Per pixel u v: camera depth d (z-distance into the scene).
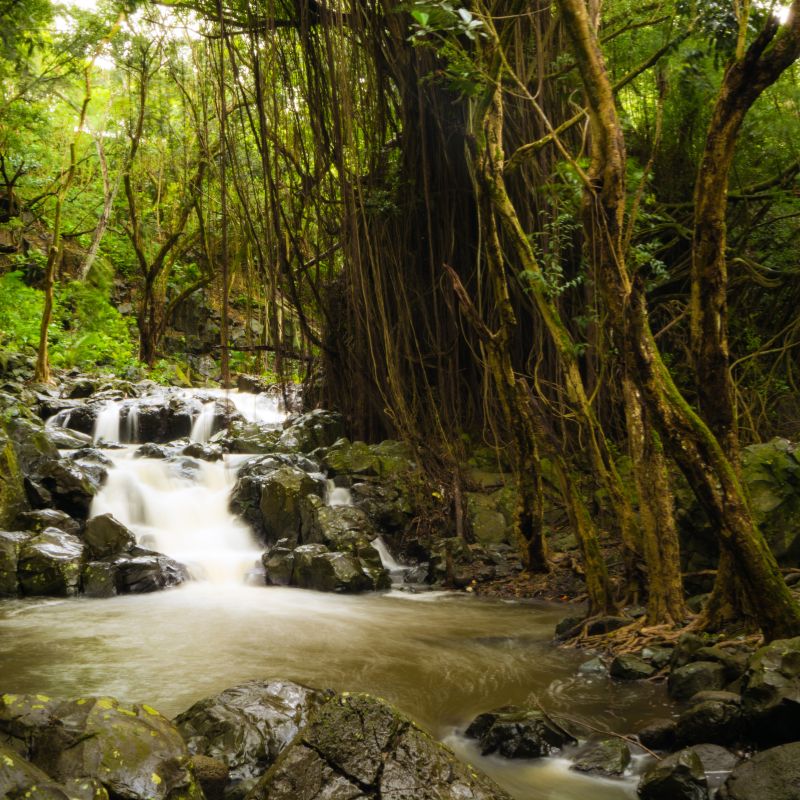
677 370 10.44
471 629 6.75
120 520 9.60
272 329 9.82
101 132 16.84
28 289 17.38
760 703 3.76
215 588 8.43
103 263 20.59
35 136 17.81
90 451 10.41
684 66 5.61
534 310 9.62
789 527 6.59
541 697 4.90
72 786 2.71
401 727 3.12
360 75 9.42
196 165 16.78
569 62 8.41
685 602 6.19
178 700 4.77
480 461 10.36
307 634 6.54
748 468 6.82
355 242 9.34
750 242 11.02
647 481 5.94
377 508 9.87
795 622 4.35
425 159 9.59
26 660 5.64
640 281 4.55
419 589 8.48
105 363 17.78
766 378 10.10
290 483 9.66
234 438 11.99
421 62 9.20
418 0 5.09
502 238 9.73
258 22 9.27
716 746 3.78
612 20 8.81
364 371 10.78
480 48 6.28
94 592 7.93
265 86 9.12
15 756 2.74
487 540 9.45
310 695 4.31
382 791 2.92
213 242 17.23
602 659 5.57
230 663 5.62
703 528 6.91
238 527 9.94
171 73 11.09
